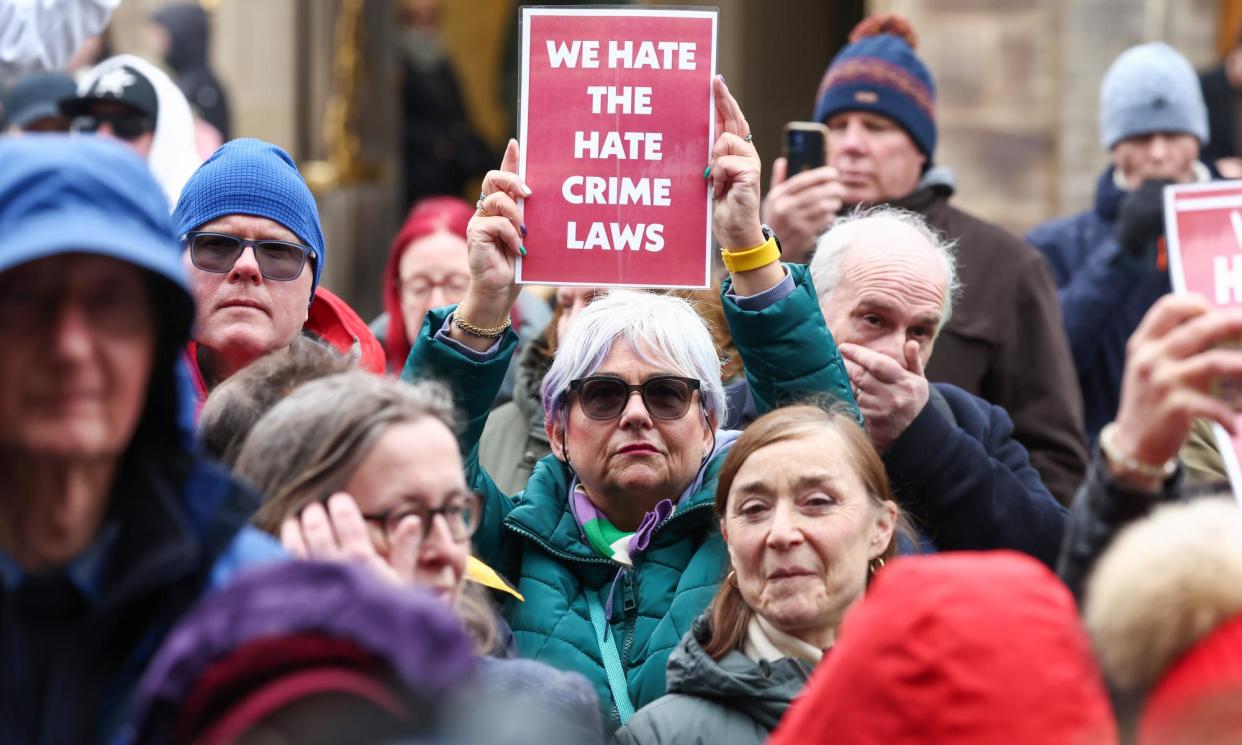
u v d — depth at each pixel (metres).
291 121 34.41
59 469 6.83
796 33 41.12
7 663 6.79
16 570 6.88
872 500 10.52
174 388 7.09
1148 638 6.80
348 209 35.50
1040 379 16.62
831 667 6.63
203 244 12.46
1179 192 10.84
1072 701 6.22
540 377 14.65
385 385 8.80
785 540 10.23
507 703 5.57
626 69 12.16
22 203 6.53
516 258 11.96
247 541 7.17
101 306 6.71
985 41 29.12
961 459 12.61
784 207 15.63
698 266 12.02
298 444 8.57
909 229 13.62
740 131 12.10
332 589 5.69
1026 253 17.00
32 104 18.19
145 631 6.91
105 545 7.00
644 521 11.71
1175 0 29.02
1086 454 16.58
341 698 5.46
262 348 12.44
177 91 16.62
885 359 12.62
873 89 17.41
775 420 10.60
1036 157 29.12
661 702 10.23
